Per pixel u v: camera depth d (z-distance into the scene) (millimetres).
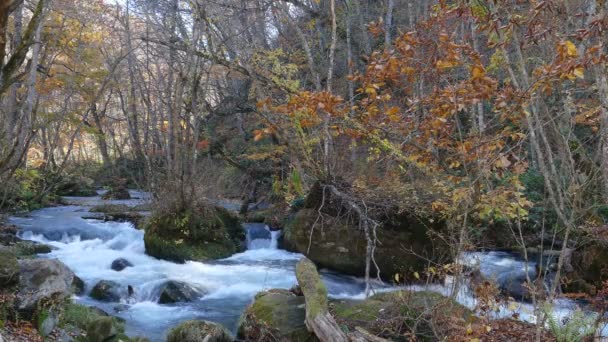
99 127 28078
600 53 5203
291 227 10789
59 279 6691
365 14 18312
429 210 8992
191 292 9945
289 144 10414
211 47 11703
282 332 6555
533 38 5871
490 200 6734
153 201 14695
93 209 19531
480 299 6895
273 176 15914
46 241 14953
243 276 11469
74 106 24734
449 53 6410
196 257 12898
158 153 20125
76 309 7457
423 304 6727
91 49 20797
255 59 12117
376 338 5797
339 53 17266
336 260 10008
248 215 16344
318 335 6066
